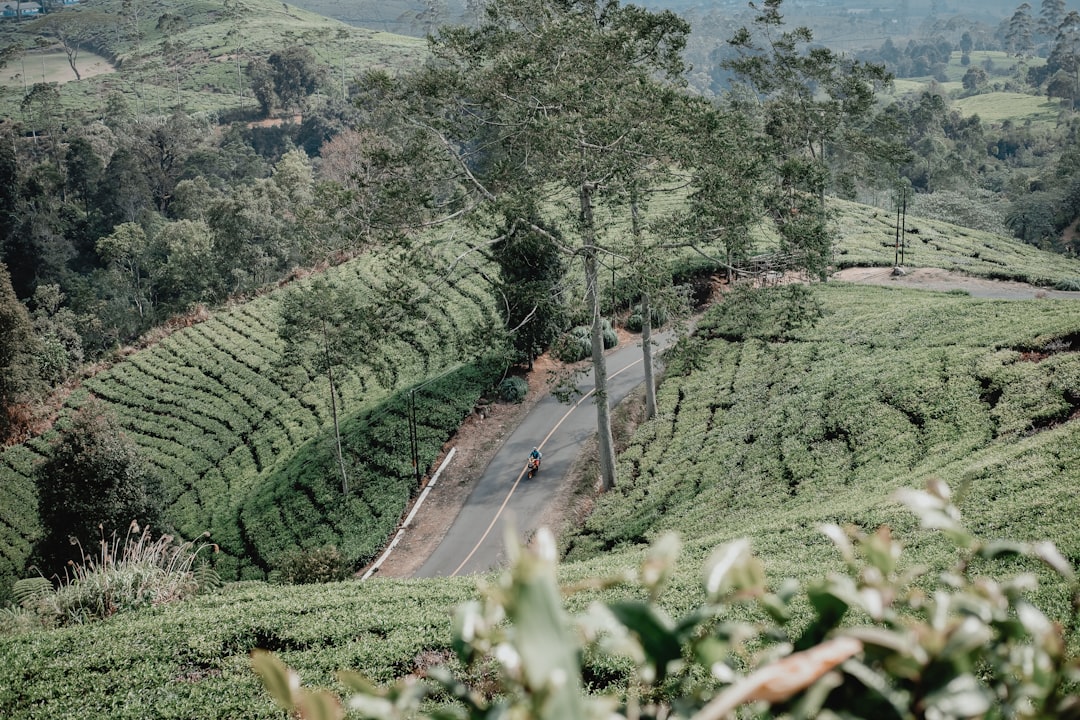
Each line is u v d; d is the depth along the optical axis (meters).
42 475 33.53
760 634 2.00
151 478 35.53
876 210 80.19
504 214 35.03
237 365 61.09
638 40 35.66
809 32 56.28
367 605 21.69
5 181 99.75
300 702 1.89
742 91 76.19
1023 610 1.90
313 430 50.84
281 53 151.00
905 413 32.62
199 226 92.12
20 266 96.31
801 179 36.97
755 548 23.53
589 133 32.94
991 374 32.03
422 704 14.83
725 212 33.56
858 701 1.61
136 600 23.52
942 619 1.80
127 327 86.56
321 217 35.97
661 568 1.90
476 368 51.19
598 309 36.03
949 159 116.75
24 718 16.98
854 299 48.62
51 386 69.69
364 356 37.47
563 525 37.47
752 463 34.81
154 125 130.50
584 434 44.84
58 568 33.12
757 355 44.88
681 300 34.69
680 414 42.56
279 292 70.31
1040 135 141.50
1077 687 9.70
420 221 35.06
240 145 126.94
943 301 43.84
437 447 44.88
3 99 161.75
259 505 43.91
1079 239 95.56
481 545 37.47
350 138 101.31
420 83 34.78
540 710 1.30
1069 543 17.58
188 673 18.55
